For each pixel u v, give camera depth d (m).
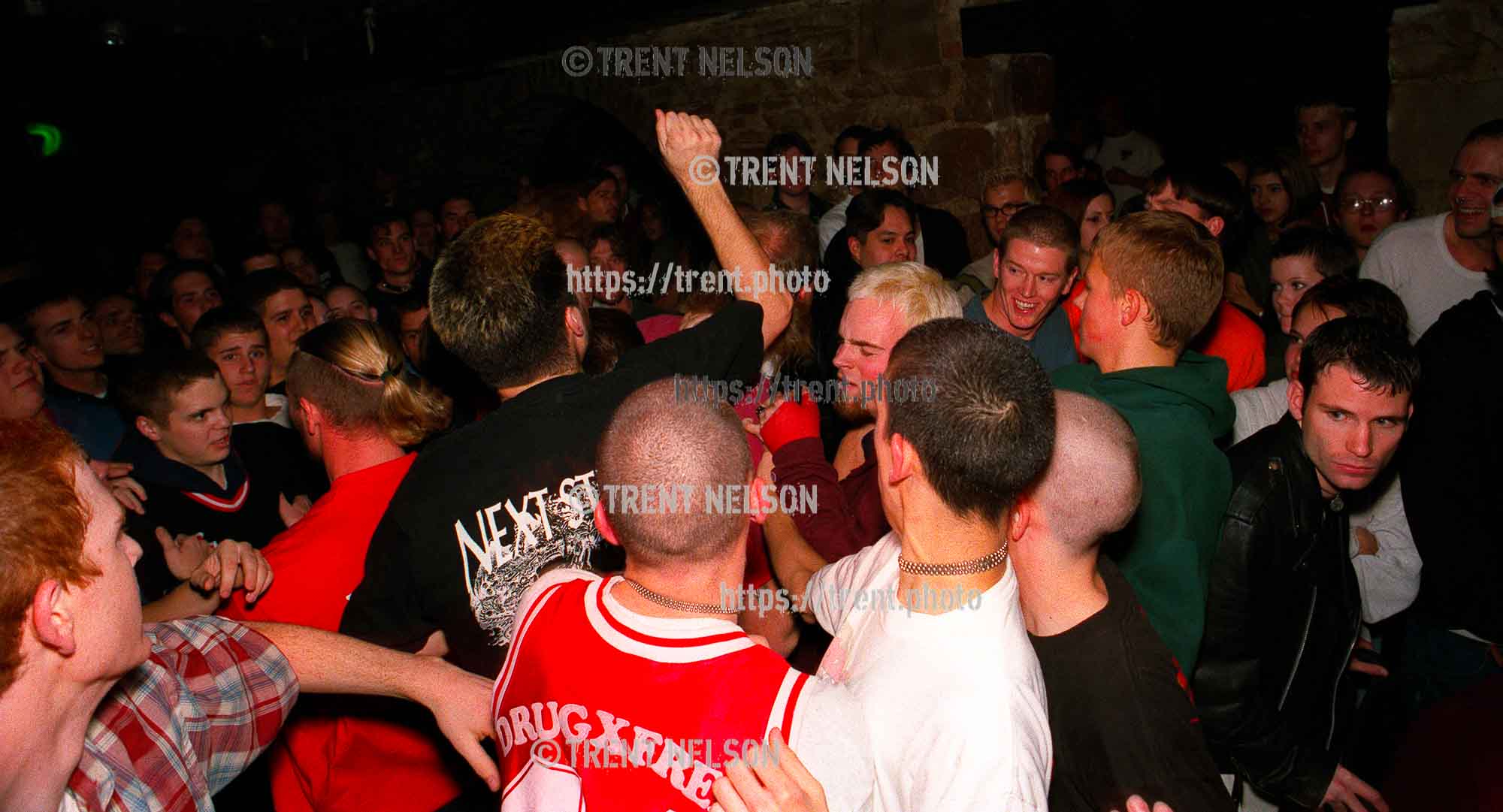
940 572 1.23
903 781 1.20
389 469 1.95
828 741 1.12
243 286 3.42
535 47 6.76
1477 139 2.95
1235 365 2.79
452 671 1.50
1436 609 2.38
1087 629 1.46
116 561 1.07
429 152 7.93
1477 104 4.06
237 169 8.84
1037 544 1.45
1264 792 1.95
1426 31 4.13
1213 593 1.83
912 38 5.47
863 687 1.24
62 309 3.28
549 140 7.41
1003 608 1.23
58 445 1.03
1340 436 1.84
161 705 1.24
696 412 1.19
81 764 1.15
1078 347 2.85
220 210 8.55
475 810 1.89
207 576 1.75
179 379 2.38
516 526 1.58
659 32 6.38
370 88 8.15
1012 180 3.95
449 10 6.91
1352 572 2.02
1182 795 1.43
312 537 1.89
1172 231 1.90
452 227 6.27
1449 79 4.11
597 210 4.98
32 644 1.01
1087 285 2.01
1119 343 1.95
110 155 8.38
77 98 8.03
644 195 6.34
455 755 1.88
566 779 1.17
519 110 7.23
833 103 5.80
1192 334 1.93
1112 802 1.45
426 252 6.43
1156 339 1.92
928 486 1.21
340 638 1.49
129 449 2.43
